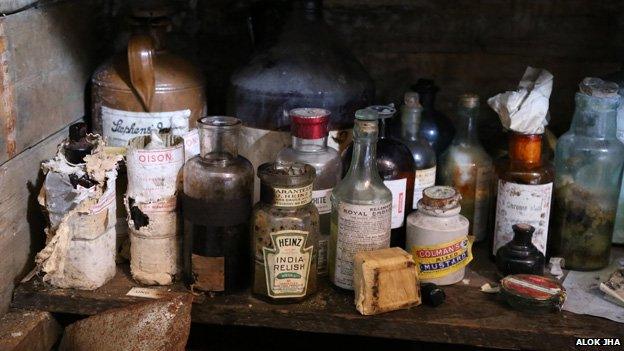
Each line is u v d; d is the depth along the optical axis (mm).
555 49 1694
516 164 1439
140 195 1359
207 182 1316
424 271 1395
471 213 1561
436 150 1631
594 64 1690
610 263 1511
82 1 1609
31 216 1434
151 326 1280
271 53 1521
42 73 1435
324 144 1421
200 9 1748
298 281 1325
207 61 1779
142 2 1741
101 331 1305
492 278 1440
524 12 1682
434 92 1628
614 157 1435
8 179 1341
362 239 1346
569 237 1471
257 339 1688
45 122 1457
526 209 1438
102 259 1386
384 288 1305
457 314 1318
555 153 1503
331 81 1488
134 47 1464
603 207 1450
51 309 1373
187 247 1368
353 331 1316
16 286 1394
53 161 1355
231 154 1345
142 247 1387
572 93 1713
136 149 1343
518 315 1318
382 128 1463
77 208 1337
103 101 1535
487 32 1703
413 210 1505
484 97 1739
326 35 1553
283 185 1285
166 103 1513
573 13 1669
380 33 1732
